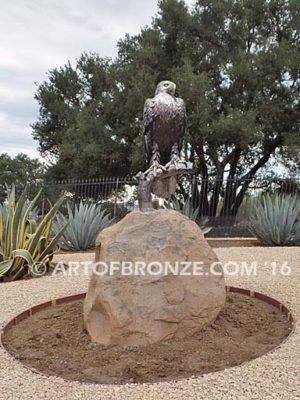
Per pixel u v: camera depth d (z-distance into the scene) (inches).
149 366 133.0
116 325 148.3
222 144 717.3
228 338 152.6
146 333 148.3
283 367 126.6
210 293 160.4
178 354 139.9
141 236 159.8
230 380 119.9
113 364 135.5
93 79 908.6
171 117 200.4
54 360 141.4
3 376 129.3
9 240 287.0
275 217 431.8
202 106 658.8
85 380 126.7
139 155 665.6
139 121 708.7
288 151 699.4
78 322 170.2
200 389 115.6
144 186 184.1
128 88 717.9
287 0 741.9
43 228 292.2
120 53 792.3
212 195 697.0
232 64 713.6
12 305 207.9
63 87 956.0
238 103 714.8
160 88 208.8
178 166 195.2
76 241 408.2
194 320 155.8
